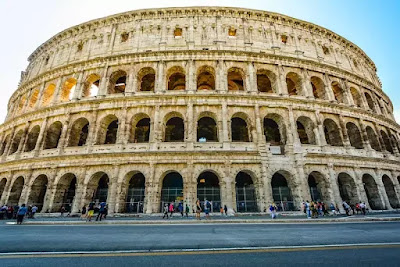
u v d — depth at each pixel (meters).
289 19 47.97
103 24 48.06
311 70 44.47
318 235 16.16
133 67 41.25
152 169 33.16
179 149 34.34
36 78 47.84
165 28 44.50
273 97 38.31
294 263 9.27
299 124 45.97
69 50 48.34
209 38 43.22
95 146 35.94
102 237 15.70
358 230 18.69
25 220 28.28
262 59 42.16
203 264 9.20
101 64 42.75
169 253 11.03
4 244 13.41
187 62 40.81
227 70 40.75
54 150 37.28
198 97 37.22
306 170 35.03
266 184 32.75
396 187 40.66
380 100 53.03
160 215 30.77
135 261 9.71
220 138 35.19
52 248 12.28
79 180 34.25
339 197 34.53
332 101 42.03
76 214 32.66
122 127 36.25
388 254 10.50
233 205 31.86
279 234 16.72
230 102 37.25
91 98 40.03
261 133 35.81
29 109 47.38
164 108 37.16
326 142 40.09
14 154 40.75
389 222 24.95
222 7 45.03
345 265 8.94
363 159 38.44
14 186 39.12
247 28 45.19
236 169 33.69
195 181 32.50
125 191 33.81
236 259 9.91
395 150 45.41
